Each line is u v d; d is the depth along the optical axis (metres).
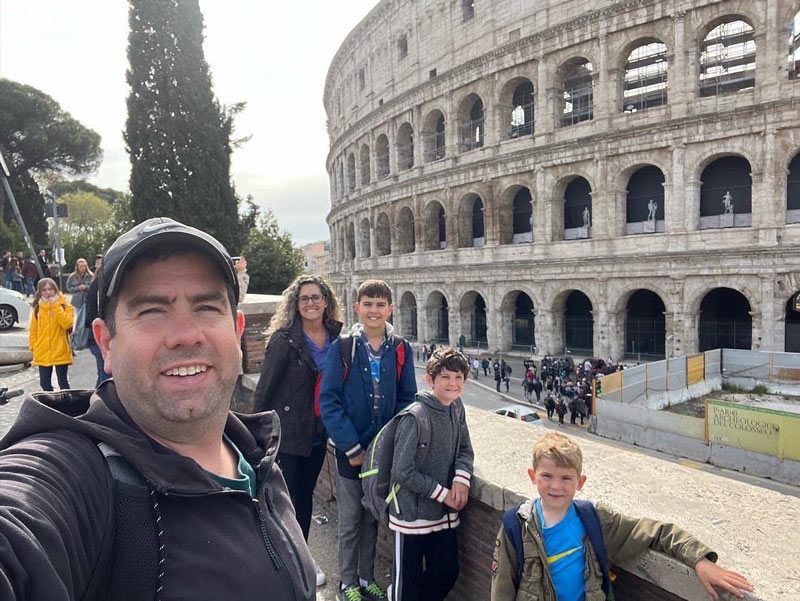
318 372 8.00
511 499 5.79
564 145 48.66
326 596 7.47
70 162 91.06
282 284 57.78
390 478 6.20
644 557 4.62
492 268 54.69
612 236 46.75
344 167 81.19
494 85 54.19
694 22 42.25
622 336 47.06
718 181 44.53
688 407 36.78
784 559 4.35
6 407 15.10
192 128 41.88
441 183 59.41
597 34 46.56
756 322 40.41
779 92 39.16
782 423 25.09
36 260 45.41
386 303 7.31
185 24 41.72
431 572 6.33
